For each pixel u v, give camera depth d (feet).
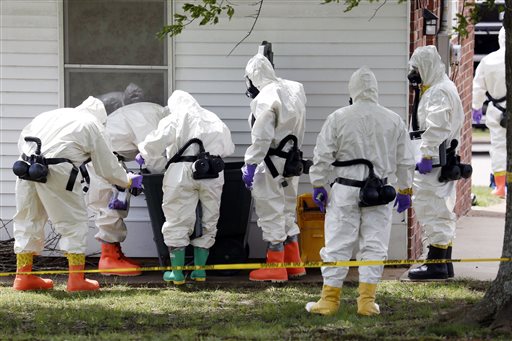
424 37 100.53
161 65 95.25
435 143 84.07
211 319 73.72
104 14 94.94
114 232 90.48
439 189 86.43
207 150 84.84
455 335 66.64
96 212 90.99
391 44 93.56
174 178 84.43
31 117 95.66
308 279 88.79
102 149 82.74
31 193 82.74
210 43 94.53
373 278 73.51
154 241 91.45
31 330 70.64
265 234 86.43
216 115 93.40
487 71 129.18
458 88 117.50
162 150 84.48
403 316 73.56
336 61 93.91
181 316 75.05
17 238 83.92
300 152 85.61
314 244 90.68
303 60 94.07
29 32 94.89
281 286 86.07
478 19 77.41
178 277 86.07
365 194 71.36
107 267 90.63
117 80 95.71
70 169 81.46
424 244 102.99
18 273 83.41
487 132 212.02
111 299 80.64
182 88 95.25
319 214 90.48
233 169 90.48
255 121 82.74
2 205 95.71
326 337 66.95
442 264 88.22
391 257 94.53
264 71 84.28
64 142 81.46
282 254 87.15
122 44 95.25
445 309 76.02
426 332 67.51
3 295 82.43
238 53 94.53
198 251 86.58
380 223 73.10
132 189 84.84
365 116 72.69
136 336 67.87
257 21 93.97
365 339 66.08
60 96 95.45
